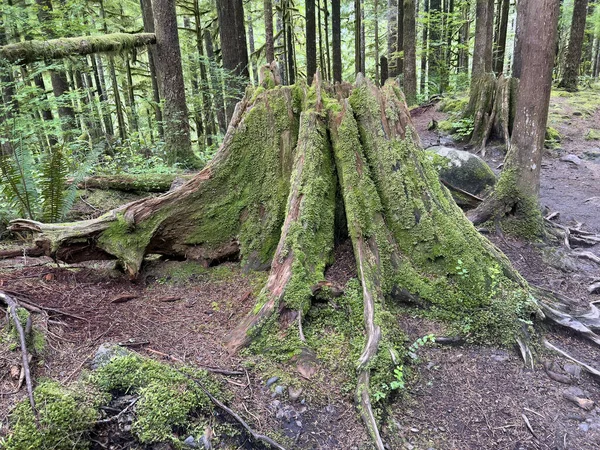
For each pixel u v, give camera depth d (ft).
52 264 13.83
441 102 49.60
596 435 9.16
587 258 17.48
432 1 67.67
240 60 39.34
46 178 15.51
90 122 43.24
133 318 11.19
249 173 14.16
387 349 10.05
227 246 14.16
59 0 43.73
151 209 13.60
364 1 74.69
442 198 13.61
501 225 18.62
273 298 10.91
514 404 9.91
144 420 7.81
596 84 62.28
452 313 12.00
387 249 12.71
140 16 61.05
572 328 12.17
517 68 42.98
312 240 12.19
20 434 7.16
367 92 13.94
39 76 41.01
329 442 8.37
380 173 13.38
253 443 8.21
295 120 14.35
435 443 8.77
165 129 31.55
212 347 10.32
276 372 9.66
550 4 16.60
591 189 26.68
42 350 9.00
